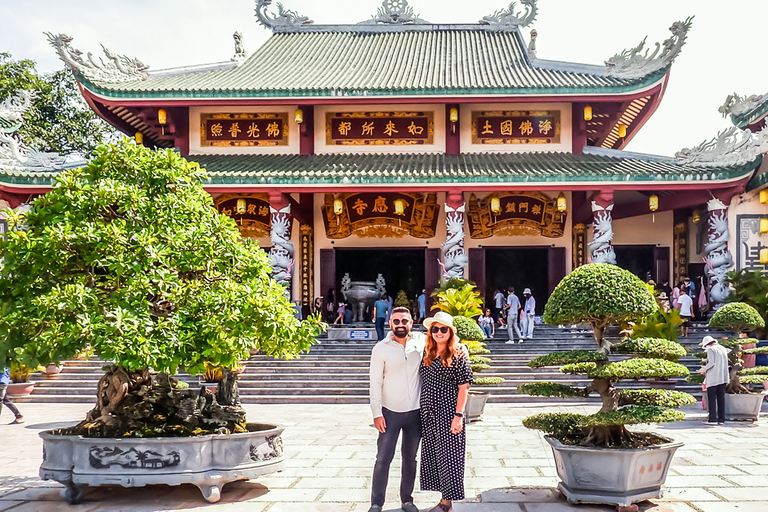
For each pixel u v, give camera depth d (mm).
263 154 25484
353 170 22312
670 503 7074
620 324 7840
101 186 7594
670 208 23516
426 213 25891
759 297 19734
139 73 25250
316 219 26391
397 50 29656
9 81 34375
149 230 7602
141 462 7027
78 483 7043
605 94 23312
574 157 23844
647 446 6883
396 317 6691
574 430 7551
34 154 22516
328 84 24781
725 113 25781
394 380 6664
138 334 6617
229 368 8430
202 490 7117
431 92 23469
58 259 7203
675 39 22609
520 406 15695
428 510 6793
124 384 7742
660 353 7391
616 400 7348
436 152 25281
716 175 20781
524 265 26578
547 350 20000
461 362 6633
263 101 23828
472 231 25922
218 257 7809
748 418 13188
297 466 9031
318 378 18156
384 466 6527
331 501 7188
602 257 21312
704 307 23969
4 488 7820
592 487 6879
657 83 23062
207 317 7035
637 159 23312
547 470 8742
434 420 6586
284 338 7629
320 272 26188
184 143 25578
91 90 23547
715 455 9672
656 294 20391
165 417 7738
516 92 23422
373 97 23578
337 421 13547
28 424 13367
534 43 27109
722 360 12969
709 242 21672
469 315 19219
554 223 25703
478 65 27047
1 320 6898
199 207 8172
